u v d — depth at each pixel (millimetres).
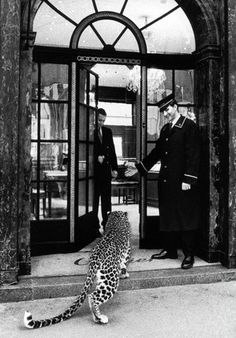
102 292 3289
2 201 3930
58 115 5102
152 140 5293
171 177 4664
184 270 4457
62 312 3592
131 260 4785
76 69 5090
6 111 3947
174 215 4637
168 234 4855
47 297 3930
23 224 4199
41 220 5055
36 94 5027
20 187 4160
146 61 5203
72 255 5023
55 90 5078
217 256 4766
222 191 4711
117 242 3428
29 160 4180
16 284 3945
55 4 4938
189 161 4559
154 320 3396
